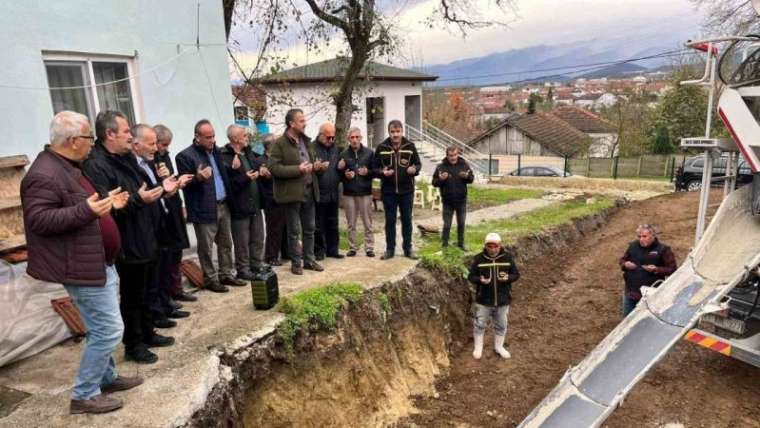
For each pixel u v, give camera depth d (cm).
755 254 543
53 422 347
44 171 317
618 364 482
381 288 659
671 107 3519
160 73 724
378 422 584
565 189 1948
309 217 690
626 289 732
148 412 358
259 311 545
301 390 514
